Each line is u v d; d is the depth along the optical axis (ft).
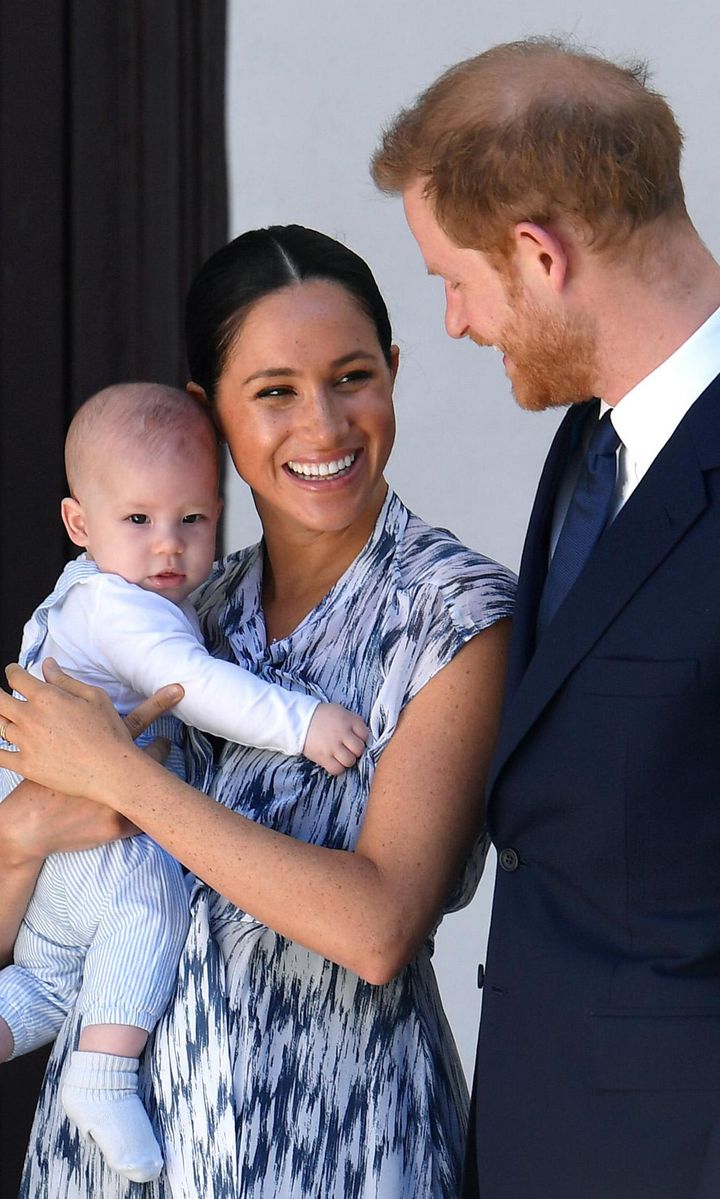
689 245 23.86
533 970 24.12
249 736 27.09
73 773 26.53
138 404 29.73
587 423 26.50
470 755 26.20
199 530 29.94
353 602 27.96
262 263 27.48
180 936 27.63
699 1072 22.56
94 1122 26.25
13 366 45.19
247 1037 26.37
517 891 24.70
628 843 22.99
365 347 27.50
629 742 22.80
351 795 26.94
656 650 22.70
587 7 45.06
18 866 28.07
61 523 45.93
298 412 27.40
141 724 27.27
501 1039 24.54
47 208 44.80
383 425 27.86
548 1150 23.76
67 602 29.73
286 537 28.86
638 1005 22.97
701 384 23.59
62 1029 28.32
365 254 47.19
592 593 23.38
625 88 23.61
